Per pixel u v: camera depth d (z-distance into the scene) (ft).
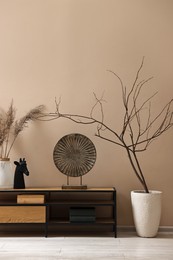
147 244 12.33
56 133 14.52
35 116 14.51
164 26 14.57
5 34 14.64
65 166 14.46
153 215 13.16
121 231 14.26
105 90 14.55
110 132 14.46
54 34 14.66
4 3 14.66
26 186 14.44
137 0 14.64
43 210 13.20
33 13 14.67
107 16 14.65
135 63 14.55
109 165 14.44
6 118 14.47
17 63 14.65
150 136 14.46
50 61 14.65
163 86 14.48
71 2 14.69
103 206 14.38
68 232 14.12
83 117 14.51
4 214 13.17
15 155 14.46
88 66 14.61
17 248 11.85
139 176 13.51
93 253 11.28
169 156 14.40
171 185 14.34
